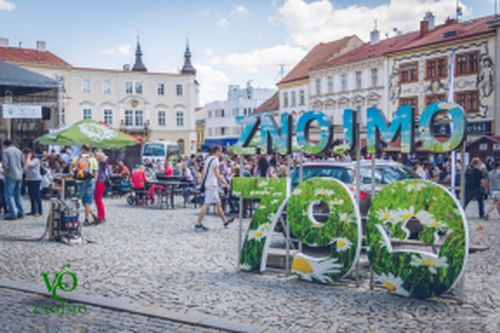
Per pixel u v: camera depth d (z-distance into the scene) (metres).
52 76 56.88
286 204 7.77
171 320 5.57
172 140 65.25
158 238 10.76
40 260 8.48
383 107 46.56
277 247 9.80
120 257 8.74
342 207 6.88
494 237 11.53
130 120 62.53
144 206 18.20
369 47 51.72
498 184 16.64
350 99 50.47
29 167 14.38
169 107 64.88
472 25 41.03
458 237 5.96
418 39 45.00
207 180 11.92
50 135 19.50
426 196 6.23
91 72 59.72
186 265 8.16
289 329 5.22
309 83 56.38
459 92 39.03
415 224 7.97
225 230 11.98
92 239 10.58
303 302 6.16
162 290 6.68
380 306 6.00
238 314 5.71
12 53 56.16
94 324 5.47
